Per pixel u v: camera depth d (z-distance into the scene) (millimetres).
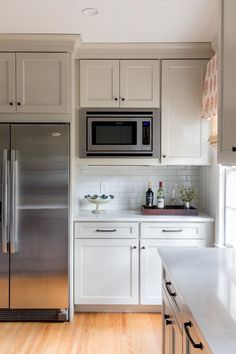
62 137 2943
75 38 2896
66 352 2492
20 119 2998
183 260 1804
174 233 3090
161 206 3383
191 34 2842
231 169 2891
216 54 2758
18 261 2959
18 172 2928
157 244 3094
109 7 2348
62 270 2980
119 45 3072
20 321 3006
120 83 3152
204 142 3180
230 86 1442
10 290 2969
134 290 3104
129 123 3168
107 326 2906
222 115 1562
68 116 3000
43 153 2939
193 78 3154
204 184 3477
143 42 3023
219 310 1187
